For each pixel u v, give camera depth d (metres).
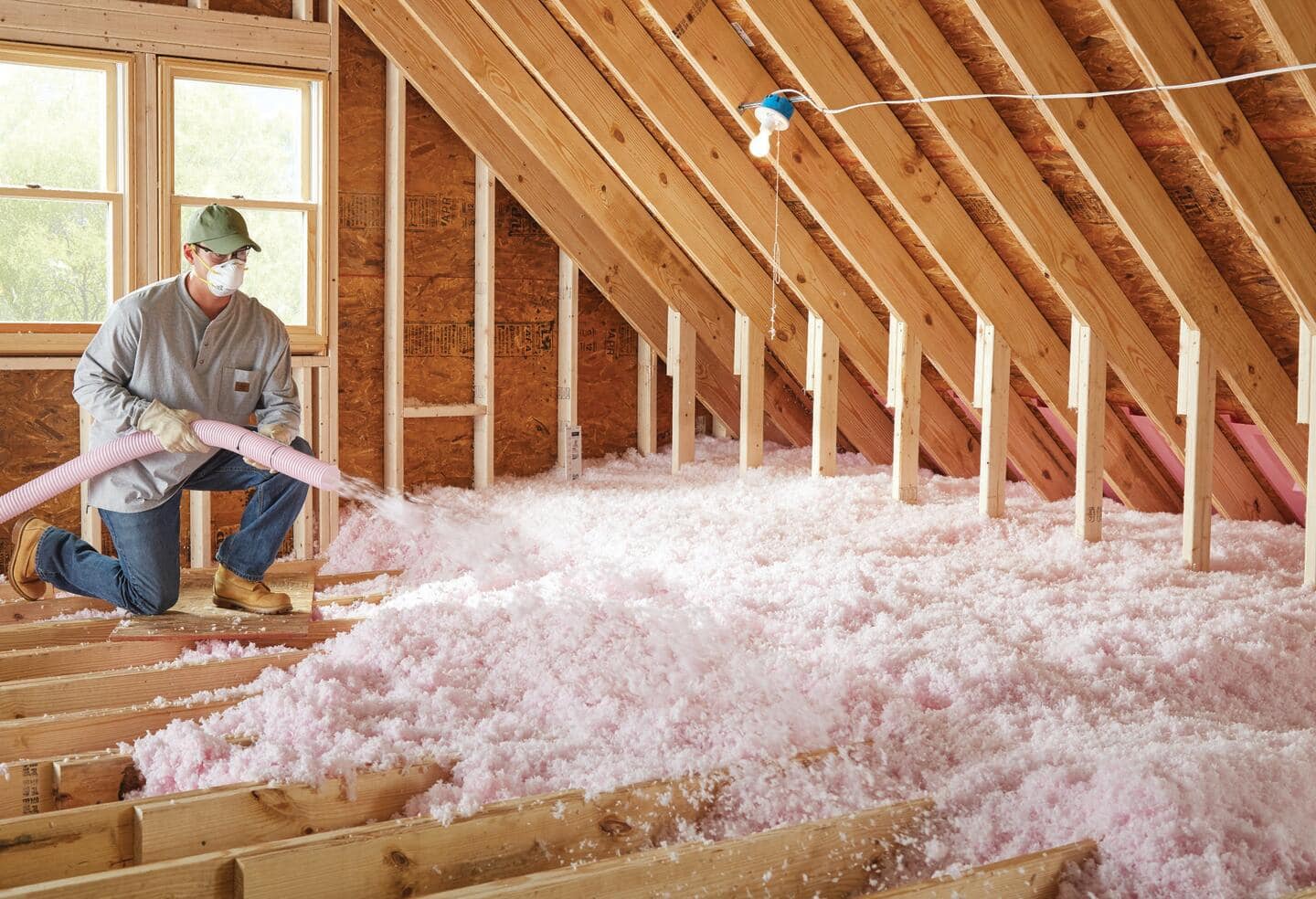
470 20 3.90
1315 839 1.70
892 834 1.84
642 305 5.04
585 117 3.88
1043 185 3.10
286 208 4.12
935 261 3.86
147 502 2.79
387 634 2.61
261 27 4.00
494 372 4.87
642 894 1.63
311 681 2.38
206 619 2.90
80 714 2.20
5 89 3.68
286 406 2.98
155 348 2.75
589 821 1.85
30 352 3.79
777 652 2.53
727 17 3.20
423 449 4.72
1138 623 2.67
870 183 3.62
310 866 1.64
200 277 2.78
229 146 4.07
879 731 2.17
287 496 2.91
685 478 4.77
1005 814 1.87
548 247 4.99
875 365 4.43
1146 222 2.85
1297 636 2.68
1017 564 3.34
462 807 1.81
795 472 4.76
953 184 3.36
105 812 1.77
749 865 1.71
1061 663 2.45
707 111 3.71
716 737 2.11
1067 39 2.60
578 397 5.16
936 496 4.38
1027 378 4.00
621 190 4.41
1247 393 3.21
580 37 3.79
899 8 2.74
